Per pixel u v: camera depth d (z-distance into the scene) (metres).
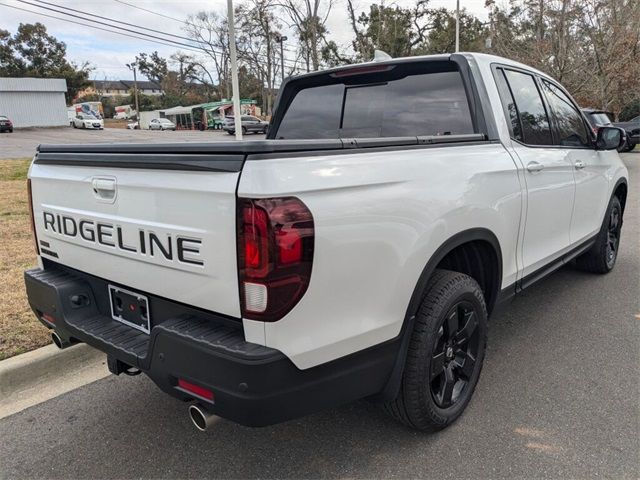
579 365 3.55
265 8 37.72
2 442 2.80
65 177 2.65
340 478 2.49
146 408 3.12
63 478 2.53
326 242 2.00
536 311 4.54
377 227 2.19
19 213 8.32
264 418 1.97
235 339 2.00
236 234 1.92
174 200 2.10
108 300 2.67
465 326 2.85
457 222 2.63
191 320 2.16
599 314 4.46
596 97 21.80
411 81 3.55
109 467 2.60
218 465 2.61
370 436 2.81
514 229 3.25
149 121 65.12
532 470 2.52
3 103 49.56
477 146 3.03
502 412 3.00
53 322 2.80
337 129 3.89
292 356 1.97
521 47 23.41
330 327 2.08
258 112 63.00
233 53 15.31
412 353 2.52
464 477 2.48
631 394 3.18
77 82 69.69
